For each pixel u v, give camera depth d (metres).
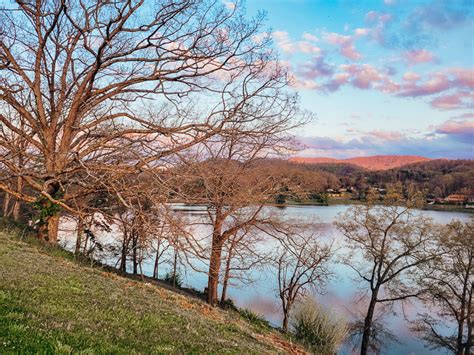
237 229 25.98
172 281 31.44
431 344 31.95
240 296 33.94
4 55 19.05
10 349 4.51
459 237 32.03
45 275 10.25
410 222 33.38
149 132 17.45
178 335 8.01
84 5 18.47
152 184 15.83
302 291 28.53
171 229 14.59
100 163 17.73
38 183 19.64
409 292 33.69
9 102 18.38
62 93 20.41
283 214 28.78
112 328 7.05
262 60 19.78
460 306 33.44
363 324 31.84
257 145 21.38
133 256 29.06
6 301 6.67
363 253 42.56
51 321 6.22
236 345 9.02
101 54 18.06
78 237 22.42
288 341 17.30
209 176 16.12
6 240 15.28
